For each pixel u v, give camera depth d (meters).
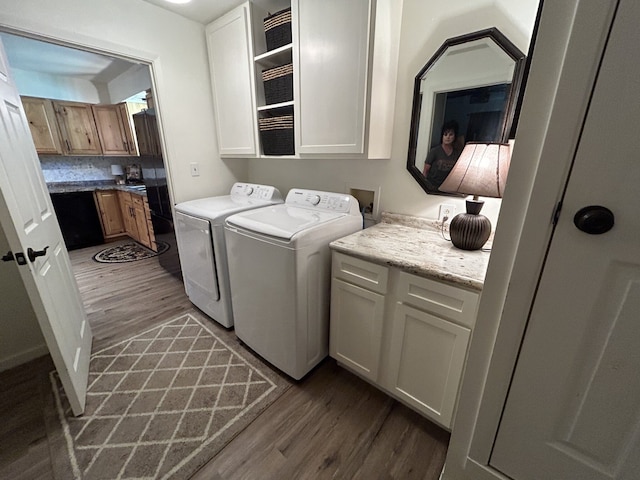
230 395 1.51
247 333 1.79
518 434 0.91
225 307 2.00
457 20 1.35
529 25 1.19
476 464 1.03
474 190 1.12
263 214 1.75
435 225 1.64
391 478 1.13
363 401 1.49
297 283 1.41
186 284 2.41
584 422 0.79
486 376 0.93
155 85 2.08
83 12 1.68
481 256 1.26
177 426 1.34
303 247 1.39
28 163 1.45
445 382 1.21
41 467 1.16
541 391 0.83
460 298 1.08
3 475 1.13
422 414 1.41
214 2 1.91
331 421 1.37
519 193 0.76
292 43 1.65
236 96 2.15
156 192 2.72
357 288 1.41
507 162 1.09
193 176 2.42
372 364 1.46
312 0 1.49
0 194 1.05
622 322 0.68
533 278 0.77
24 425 1.33
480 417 0.97
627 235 0.63
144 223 3.67
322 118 1.63
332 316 1.58
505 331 0.85
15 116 1.39
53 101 3.59
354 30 1.38
